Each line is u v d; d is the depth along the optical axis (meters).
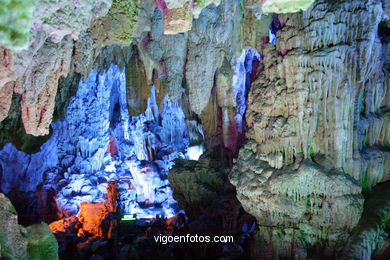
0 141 6.94
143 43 7.34
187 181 8.24
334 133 5.01
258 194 5.45
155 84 8.16
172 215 10.43
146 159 12.05
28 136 7.52
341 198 4.84
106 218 9.67
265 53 5.79
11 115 6.80
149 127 11.98
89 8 3.35
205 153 8.59
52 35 3.23
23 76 3.63
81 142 12.23
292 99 5.24
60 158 12.11
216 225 7.27
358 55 4.89
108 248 8.42
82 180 11.81
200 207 8.09
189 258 7.12
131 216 9.74
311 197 5.05
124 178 12.27
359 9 4.84
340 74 4.91
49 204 11.43
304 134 5.16
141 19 5.66
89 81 12.18
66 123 12.05
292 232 5.29
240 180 5.82
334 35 4.96
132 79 8.45
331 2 5.02
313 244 5.20
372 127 5.50
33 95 3.73
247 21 6.18
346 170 5.07
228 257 6.47
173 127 11.66
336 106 4.96
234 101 7.78
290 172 5.16
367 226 4.93
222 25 6.61
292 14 5.32
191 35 7.10
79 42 4.73
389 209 5.13
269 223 5.49
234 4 6.35
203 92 7.24
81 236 9.55
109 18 4.77
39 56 3.66
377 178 5.54
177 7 3.61
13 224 3.73
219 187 8.13
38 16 2.82
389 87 5.68
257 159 5.79
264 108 5.64
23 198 11.38
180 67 7.42
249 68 8.36
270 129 5.48
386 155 5.52
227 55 7.33
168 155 11.48
